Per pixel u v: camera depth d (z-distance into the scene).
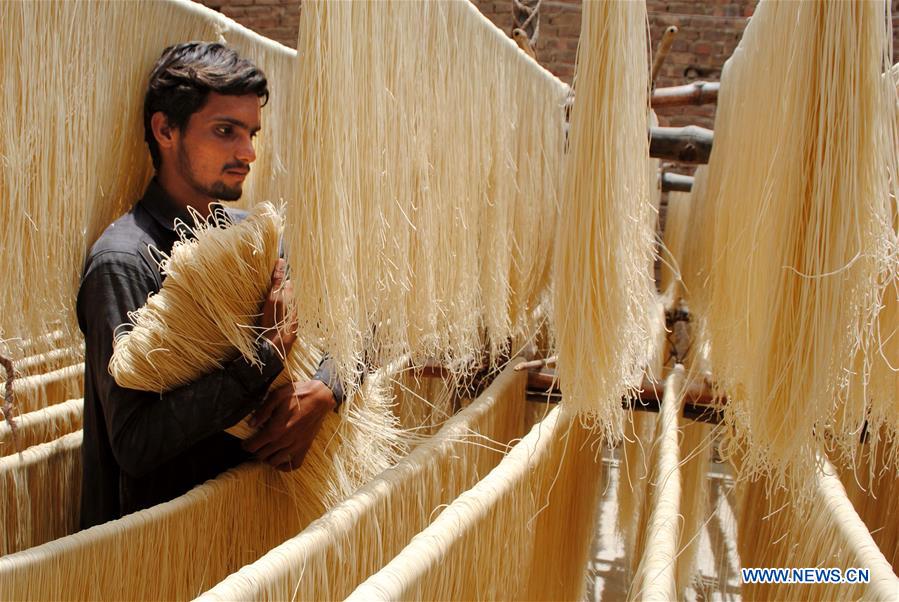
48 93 1.00
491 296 1.51
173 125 1.16
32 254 1.01
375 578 0.77
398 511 1.08
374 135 0.93
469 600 0.98
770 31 0.95
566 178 0.94
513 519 1.11
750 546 1.38
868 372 0.88
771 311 0.83
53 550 0.88
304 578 0.85
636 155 0.99
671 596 0.75
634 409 1.61
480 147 1.35
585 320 0.93
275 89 1.59
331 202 0.83
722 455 1.26
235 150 1.17
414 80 1.06
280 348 1.04
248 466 1.18
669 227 3.61
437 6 1.11
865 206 0.77
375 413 1.36
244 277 1.02
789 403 0.83
